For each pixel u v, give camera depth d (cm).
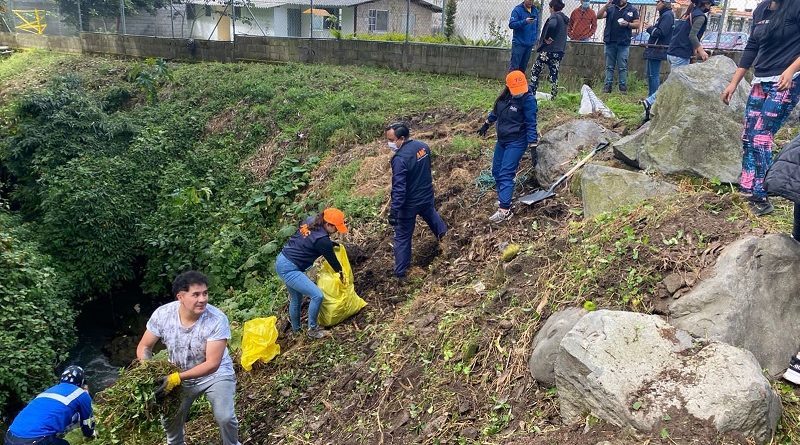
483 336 448
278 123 1180
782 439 301
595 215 523
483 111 992
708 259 394
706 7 827
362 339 571
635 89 1086
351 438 441
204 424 538
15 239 934
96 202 1038
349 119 1069
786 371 342
